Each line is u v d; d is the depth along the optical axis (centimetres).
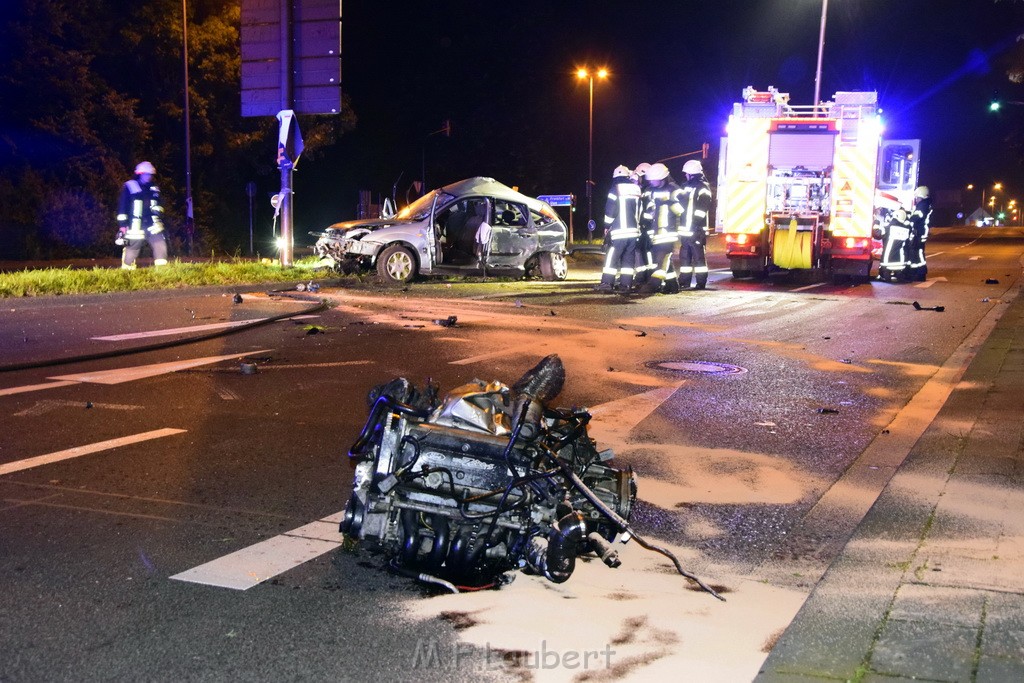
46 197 3036
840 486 644
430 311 1538
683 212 1953
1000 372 1048
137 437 713
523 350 1165
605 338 1284
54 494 578
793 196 2209
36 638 393
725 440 764
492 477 456
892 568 477
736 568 492
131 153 3425
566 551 427
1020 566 477
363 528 446
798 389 977
